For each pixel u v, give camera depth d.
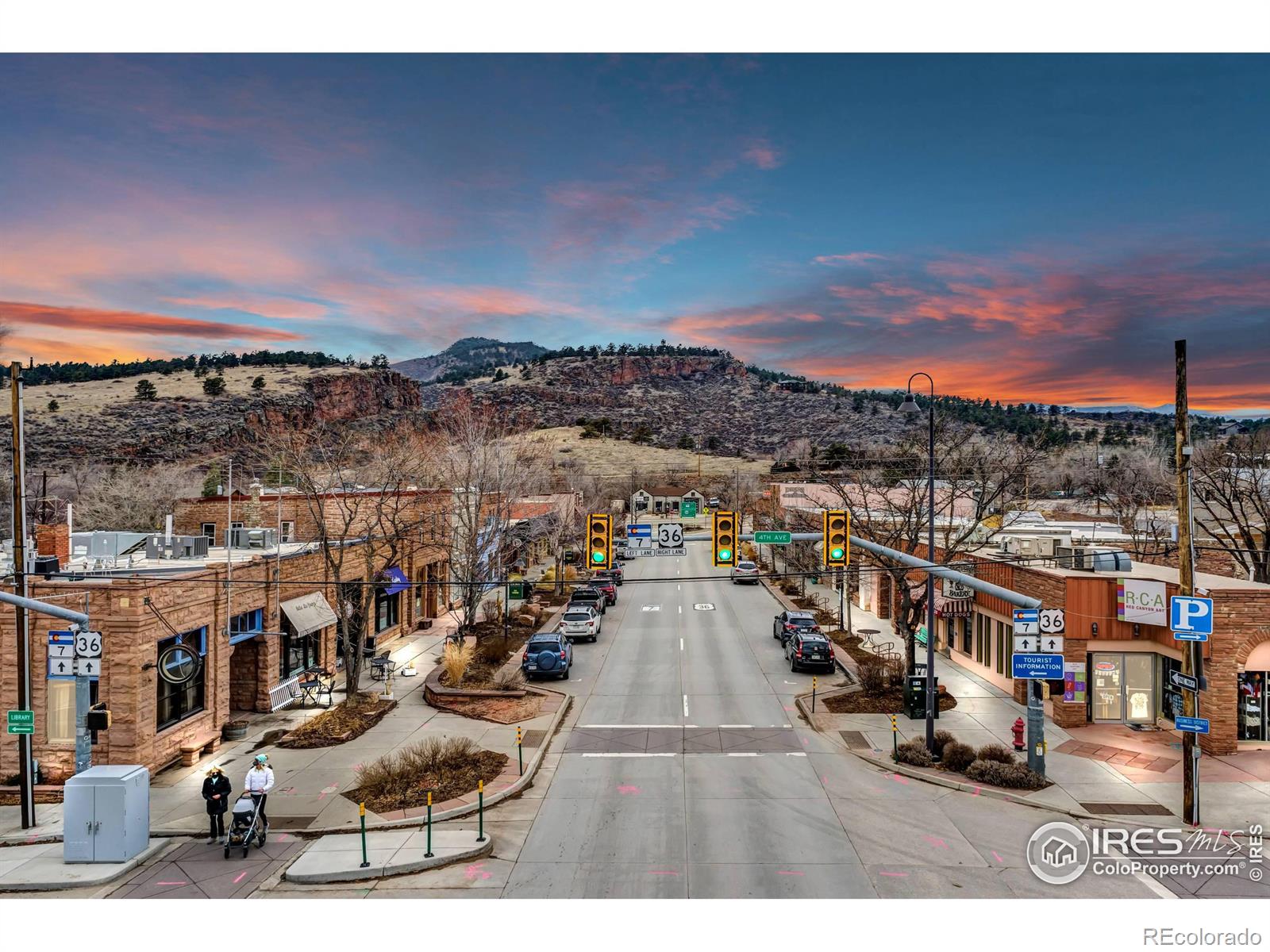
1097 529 45.06
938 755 20.23
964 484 42.56
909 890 13.16
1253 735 21.20
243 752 21.41
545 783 18.97
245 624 24.84
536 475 63.50
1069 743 21.59
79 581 20.36
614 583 49.44
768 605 47.25
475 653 32.50
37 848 15.41
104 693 18.89
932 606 20.33
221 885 13.70
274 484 50.91
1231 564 35.09
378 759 20.59
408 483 41.38
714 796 17.95
